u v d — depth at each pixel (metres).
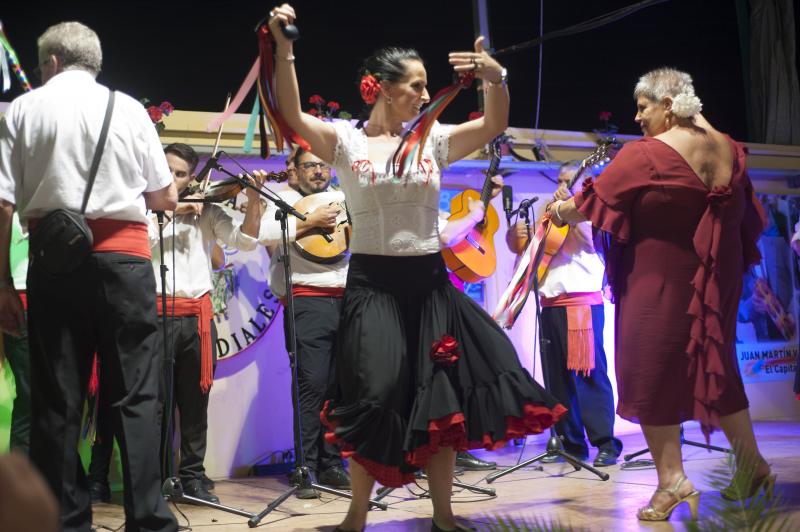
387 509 3.50
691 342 2.99
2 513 0.62
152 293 2.64
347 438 2.50
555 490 3.83
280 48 2.49
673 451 3.01
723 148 3.14
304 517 3.45
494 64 2.60
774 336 6.54
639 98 3.28
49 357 2.51
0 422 4.19
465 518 3.22
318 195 4.56
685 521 1.43
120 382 2.57
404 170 2.57
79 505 2.56
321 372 4.33
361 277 2.65
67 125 2.55
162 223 3.53
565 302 4.87
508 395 2.57
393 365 2.54
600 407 4.75
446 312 2.65
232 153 4.89
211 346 4.20
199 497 3.89
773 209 6.66
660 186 3.05
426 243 2.67
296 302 4.38
